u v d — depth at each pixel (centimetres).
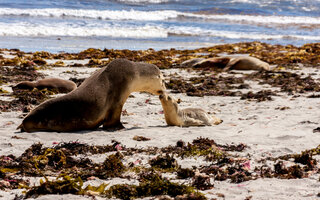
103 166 1130
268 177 1076
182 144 1382
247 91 2878
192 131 1645
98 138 1498
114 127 1686
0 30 5484
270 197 902
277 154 1305
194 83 3222
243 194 933
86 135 1540
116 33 6197
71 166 1162
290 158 1254
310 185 1001
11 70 3375
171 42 5975
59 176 981
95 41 5516
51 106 1589
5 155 1234
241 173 1076
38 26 5994
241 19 8594
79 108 1603
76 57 4416
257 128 1731
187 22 7806
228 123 1858
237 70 3984
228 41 6406
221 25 7831
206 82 3152
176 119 1753
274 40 6712
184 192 929
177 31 6781
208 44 6034
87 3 8594
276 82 3228
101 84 1645
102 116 1648
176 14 8238
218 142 1462
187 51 5281
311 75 3644
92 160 1220
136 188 938
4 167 1108
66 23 6481
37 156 1179
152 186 943
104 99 1638
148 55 4719
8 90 2581
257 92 2742
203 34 6806
